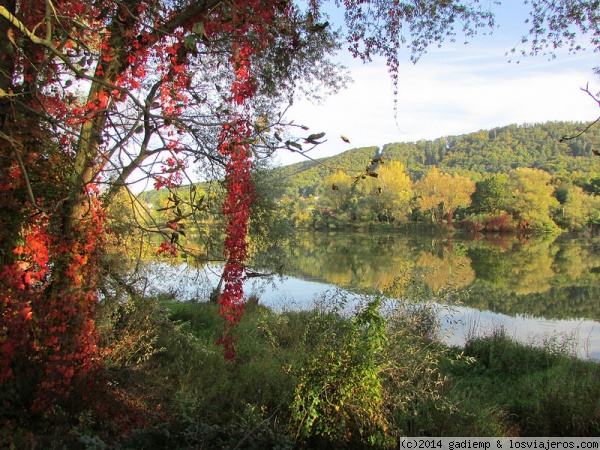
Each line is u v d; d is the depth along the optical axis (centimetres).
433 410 445
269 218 1128
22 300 370
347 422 383
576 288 1828
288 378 476
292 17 481
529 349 758
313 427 389
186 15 380
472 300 1530
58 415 366
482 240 4628
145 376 490
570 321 1218
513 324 1152
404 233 5566
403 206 5647
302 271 2236
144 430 346
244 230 556
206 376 530
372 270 2238
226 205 472
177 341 630
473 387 584
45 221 386
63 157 396
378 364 405
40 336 394
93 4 370
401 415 418
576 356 742
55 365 381
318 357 402
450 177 6125
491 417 464
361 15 552
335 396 384
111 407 397
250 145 292
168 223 308
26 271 380
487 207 5716
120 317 572
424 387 445
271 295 1511
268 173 1100
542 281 2019
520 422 491
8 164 356
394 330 457
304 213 5475
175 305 961
